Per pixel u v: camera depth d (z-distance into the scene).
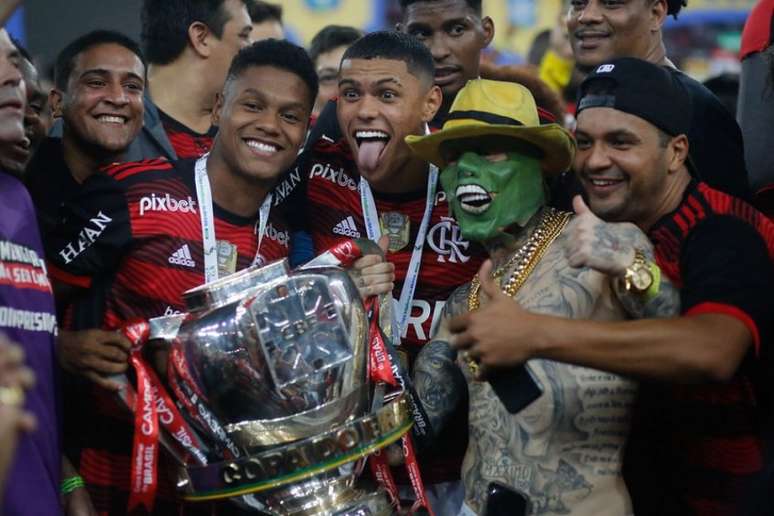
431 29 5.66
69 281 4.46
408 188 4.79
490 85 4.18
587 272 3.96
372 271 4.24
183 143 5.93
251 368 3.88
